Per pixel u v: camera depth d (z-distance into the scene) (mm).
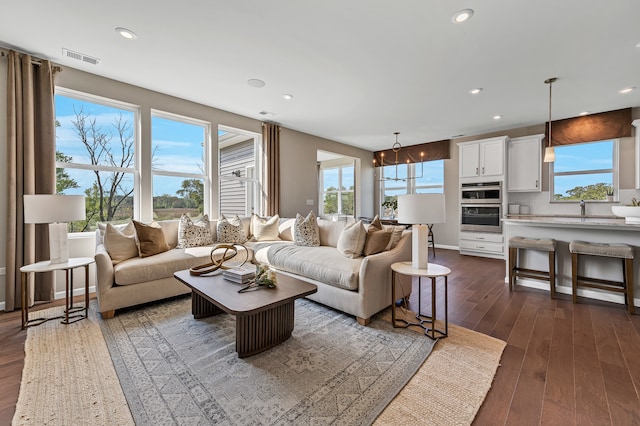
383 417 1388
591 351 1999
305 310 2770
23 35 2490
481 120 4949
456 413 1416
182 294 3068
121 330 2291
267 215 5082
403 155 7172
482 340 2158
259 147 5152
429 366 1819
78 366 1786
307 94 3799
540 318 2580
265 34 2434
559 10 2094
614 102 4055
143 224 3105
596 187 4703
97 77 3264
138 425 1321
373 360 1887
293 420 1365
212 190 4395
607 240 3027
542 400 1509
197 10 2127
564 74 3164
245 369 1778
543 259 3471
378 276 2518
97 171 3418
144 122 3650
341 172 8023
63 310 2689
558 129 4910
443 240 6590
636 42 2508
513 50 2662
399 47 2621
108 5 2084
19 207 2730
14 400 1482
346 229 3150
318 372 1751
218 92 3746
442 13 2143
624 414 1403
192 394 1540
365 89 3602
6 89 2715
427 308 2838
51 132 2902
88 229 3361
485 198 5434
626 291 2744
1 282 2701
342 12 2139
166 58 2869
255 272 2314
